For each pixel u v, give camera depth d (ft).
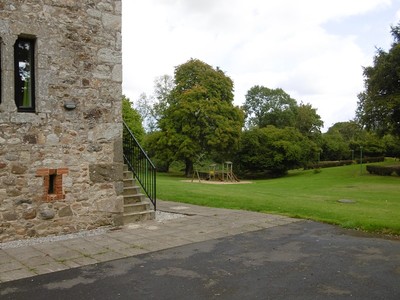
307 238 22.58
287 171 131.75
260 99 175.73
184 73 113.91
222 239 22.26
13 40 21.40
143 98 165.07
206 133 107.76
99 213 24.94
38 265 17.28
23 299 13.51
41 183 22.50
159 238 22.34
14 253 19.13
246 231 24.35
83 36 24.16
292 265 17.42
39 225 22.40
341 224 26.32
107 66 25.25
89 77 24.44
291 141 122.93
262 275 16.06
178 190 47.60
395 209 33.63
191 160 110.73
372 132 117.91
